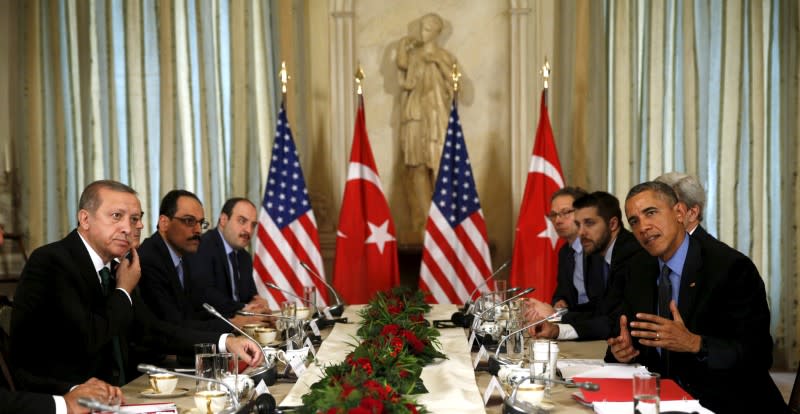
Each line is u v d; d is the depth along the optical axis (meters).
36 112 6.10
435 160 6.09
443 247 5.65
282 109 5.66
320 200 6.29
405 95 6.20
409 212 6.34
